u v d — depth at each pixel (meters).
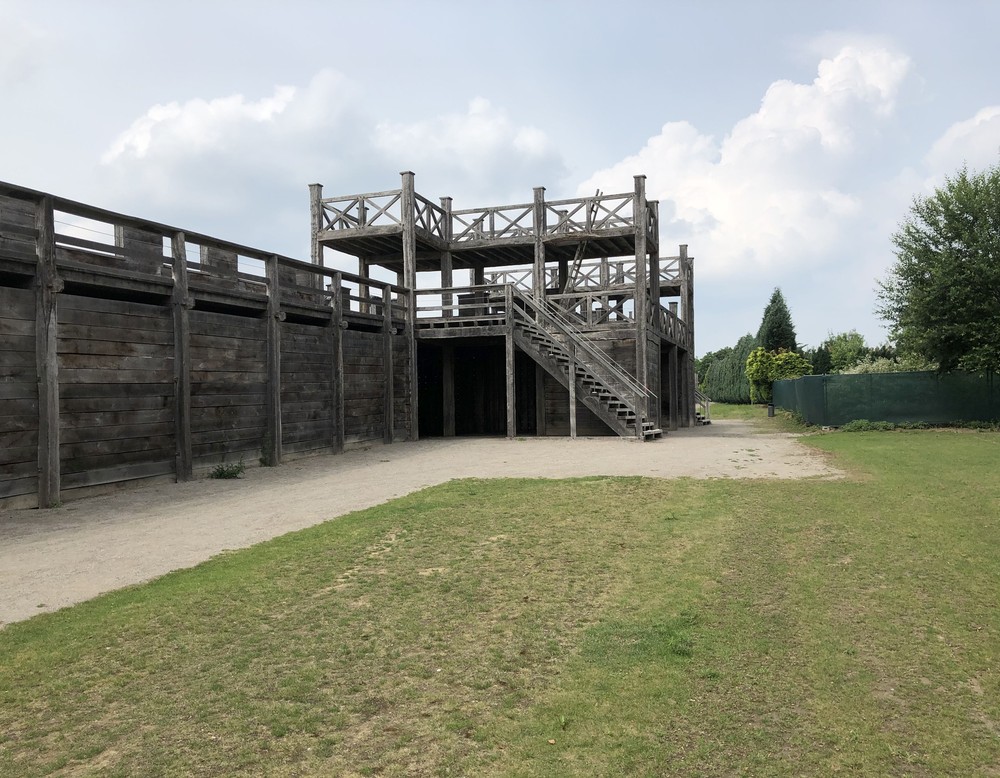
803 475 11.12
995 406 19.61
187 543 7.25
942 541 6.87
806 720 3.65
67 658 4.36
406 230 19.45
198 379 12.12
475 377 23.50
